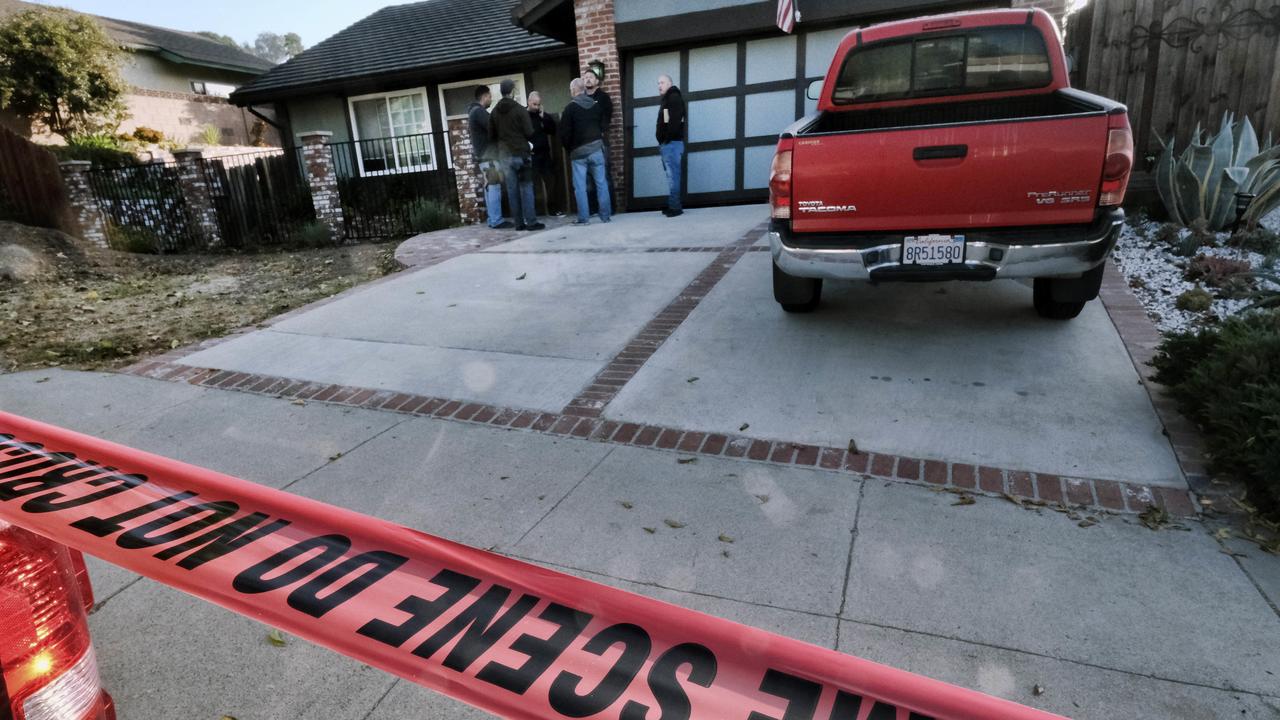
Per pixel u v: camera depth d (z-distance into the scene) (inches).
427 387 176.2
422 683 41.0
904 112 220.5
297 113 618.2
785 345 185.5
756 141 415.2
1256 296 187.2
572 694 40.0
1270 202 249.0
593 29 412.8
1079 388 151.4
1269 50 271.3
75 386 191.0
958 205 156.5
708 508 119.2
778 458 133.6
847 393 156.9
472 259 318.0
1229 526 107.4
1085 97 183.9
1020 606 93.2
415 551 53.1
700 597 97.7
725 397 159.3
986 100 212.2
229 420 164.4
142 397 181.3
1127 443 130.0
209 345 221.9
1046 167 150.3
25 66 729.6
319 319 240.2
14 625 44.0
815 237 168.6
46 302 304.3
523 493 126.8
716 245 299.1
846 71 215.5
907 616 92.4
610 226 377.4
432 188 575.8
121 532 54.5
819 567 102.8
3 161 423.8
